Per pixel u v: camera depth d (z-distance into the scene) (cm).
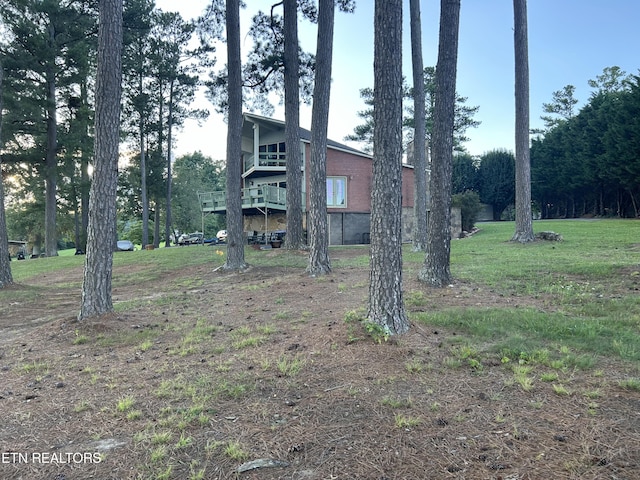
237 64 1225
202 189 4931
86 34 2308
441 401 344
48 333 646
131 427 327
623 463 249
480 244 1554
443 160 822
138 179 3547
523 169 1515
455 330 533
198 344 554
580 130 3631
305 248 1527
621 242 1365
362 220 2419
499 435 288
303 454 277
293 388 386
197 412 346
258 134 2453
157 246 3606
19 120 2223
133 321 695
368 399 354
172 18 2994
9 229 4184
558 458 257
